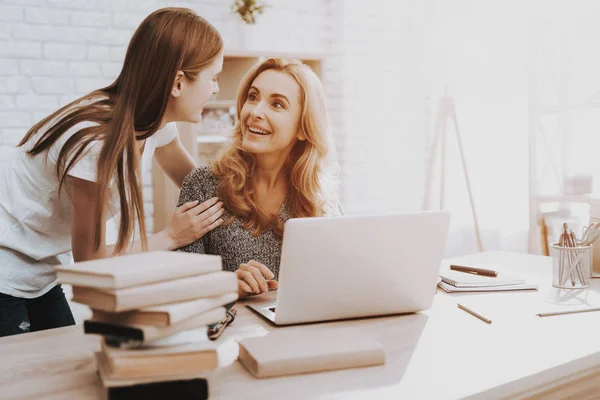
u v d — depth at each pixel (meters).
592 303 1.44
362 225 1.25
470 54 4.25
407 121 4.81
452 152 4.44
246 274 1.46
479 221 4.25
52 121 1.54
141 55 1.50
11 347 1.17
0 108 3.44
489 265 1.83
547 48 3.55
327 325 1.31
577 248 1.49
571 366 1.09
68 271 0.91
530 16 3.56
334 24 4.54
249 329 1.28
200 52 1.54
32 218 1.56
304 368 1.03
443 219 1.32
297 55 4.07
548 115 3.61
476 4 4.18
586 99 3.45
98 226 1.46
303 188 1.73
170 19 1.52
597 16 3.39
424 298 1.37
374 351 1.07
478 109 4.21
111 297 0.88
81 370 1.05
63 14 3.56
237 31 4.12
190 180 1.81
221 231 1.73
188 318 0.92
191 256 1.00
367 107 4.66
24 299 1.63
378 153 4.72
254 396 0.94
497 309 1.41
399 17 4.72
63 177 1.43
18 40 3.46
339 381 1.00
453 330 1.27
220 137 3.79
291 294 1.26
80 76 3.63
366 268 1.28
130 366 0.88
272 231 1.75
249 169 1.76
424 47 4.61
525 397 1.01
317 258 1.24
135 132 1.55
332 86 4.58
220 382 0.99
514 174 4.00
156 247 1.62
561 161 3.56
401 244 1.29
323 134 1.73
